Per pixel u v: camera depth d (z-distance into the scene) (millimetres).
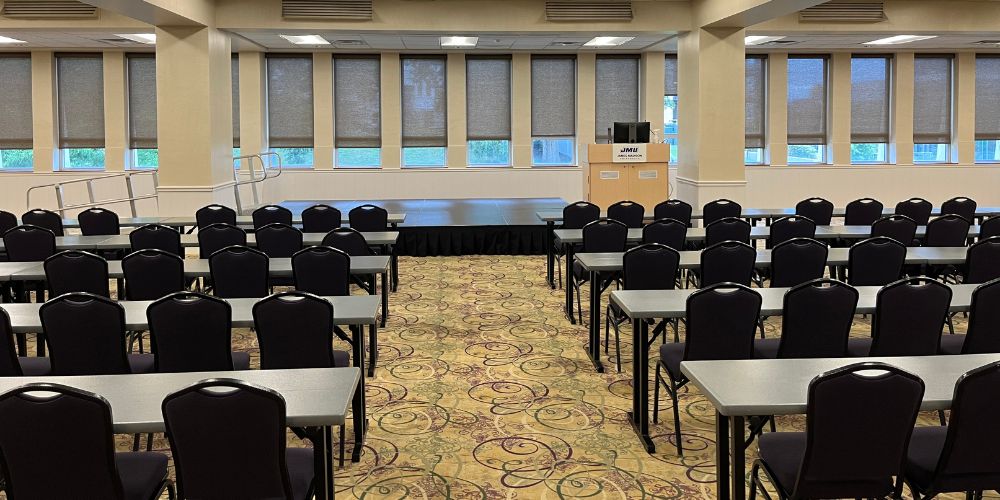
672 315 4340
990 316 4246
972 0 11906
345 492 3836
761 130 16266
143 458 3137
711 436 4535
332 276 5711
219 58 11539
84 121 15234
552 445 4414
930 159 16516
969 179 16391
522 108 15828
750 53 16062
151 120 15344
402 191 15875
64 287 5641
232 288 5723
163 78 11086
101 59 15148
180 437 2682
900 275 6043
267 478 2730
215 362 4117
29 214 8820
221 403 2646
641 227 9094
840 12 11883
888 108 16359
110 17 11344
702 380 3164
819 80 16234
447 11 11648
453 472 4062
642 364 4387
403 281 9484
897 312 4250
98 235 8766
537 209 13914
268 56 15523
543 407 5047
